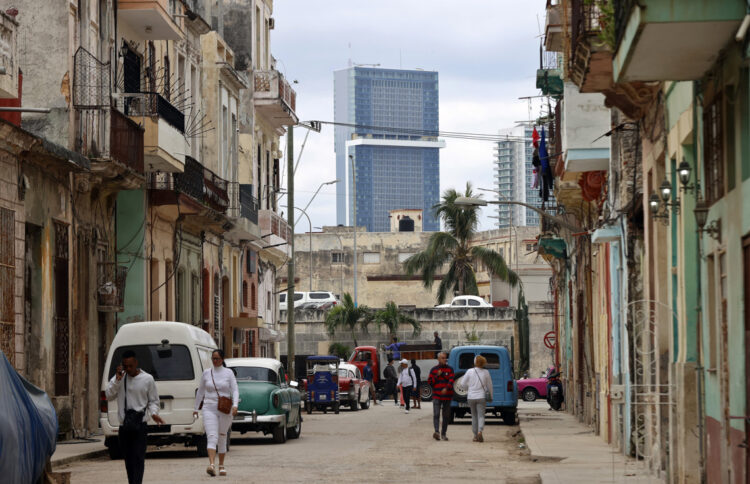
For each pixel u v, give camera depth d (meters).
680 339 19.34
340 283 125.50
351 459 26.70
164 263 42.34
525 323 88.12
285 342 92.56
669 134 20.27
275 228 61.31
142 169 36.72
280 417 31.97
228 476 22.56
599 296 34.50
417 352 79.00
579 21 20.64
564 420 44.28
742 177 14.12
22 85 33.25
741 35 12.74
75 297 32.94
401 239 126.88
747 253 14.04
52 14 33.44
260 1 61.00
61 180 31.91
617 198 28.20
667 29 13.66
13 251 27.66
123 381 19.47
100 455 27.55
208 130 46.34
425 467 24.69
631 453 25.88
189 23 47.62
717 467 16.27
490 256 97.94
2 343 26.86
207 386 22.94
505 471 23.83
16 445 12.99
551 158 38.41
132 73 39.72
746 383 14.02
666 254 22.03
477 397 33.50
